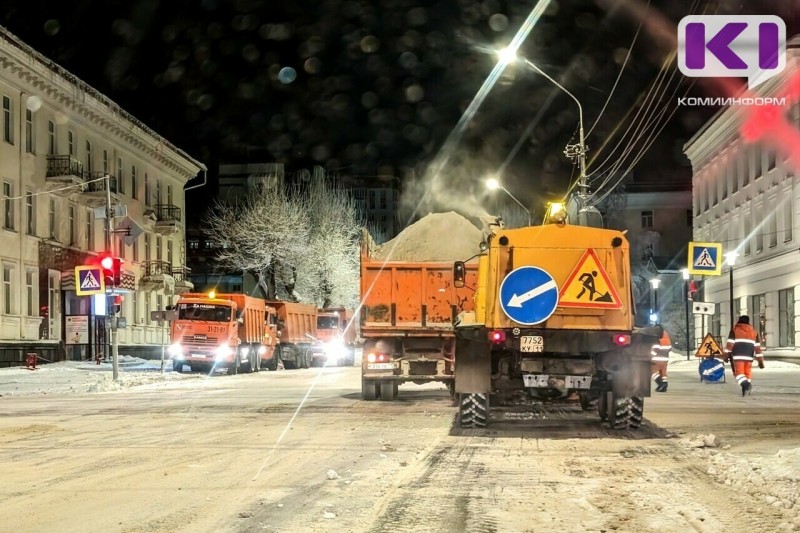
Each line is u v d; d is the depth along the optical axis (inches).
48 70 1684.3
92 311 1877.5
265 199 2704.2
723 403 727.7
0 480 358.9
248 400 797.9
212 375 1411.2
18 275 1606.8
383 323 756.0
